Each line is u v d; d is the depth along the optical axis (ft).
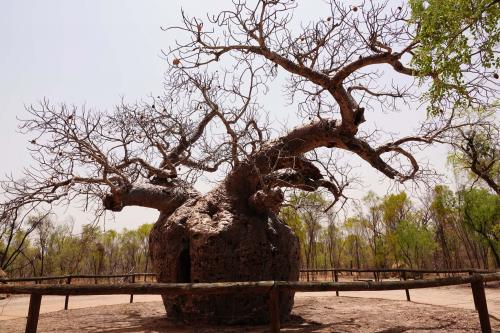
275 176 21.68
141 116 24.61
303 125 23.97
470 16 15.83
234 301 19.89
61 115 22.24
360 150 23.47
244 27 21.90
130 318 23.89
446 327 18.39
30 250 85.66
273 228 22.43
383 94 24.73
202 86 21.63
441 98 17.26
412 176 24.67
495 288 38.83
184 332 17.92
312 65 23.02
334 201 23.11
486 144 35.24
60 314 26.43
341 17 22.95
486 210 59.21
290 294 21.98
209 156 22.98
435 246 85.51
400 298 33.99
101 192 22.43
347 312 24.44
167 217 24.13
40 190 22.03
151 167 24.82
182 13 20.84
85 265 89.86
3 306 32.73
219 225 21.30
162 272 22.24
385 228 96.63
